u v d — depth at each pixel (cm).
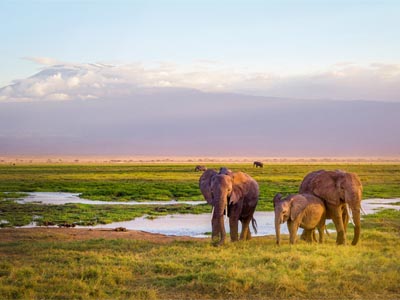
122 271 1319
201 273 1263
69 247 1734
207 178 1969
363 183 6512
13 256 1573
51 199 4469
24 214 3078
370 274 1245
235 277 1209
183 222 2800
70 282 1209
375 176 8406
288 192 4666
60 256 1532
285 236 2056
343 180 1755
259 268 1313
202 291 1159
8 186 6069
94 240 1894
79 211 3256
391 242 1800
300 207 1725
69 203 3797
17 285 1194
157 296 1131
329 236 1953
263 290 1154
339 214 1780
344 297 1108
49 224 2686
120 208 3472
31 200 4338
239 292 1140
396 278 1219
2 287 1145
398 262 1405
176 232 2406
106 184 6334
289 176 8162
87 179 7731
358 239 1753
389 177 8081
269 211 3306
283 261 1382
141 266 1392
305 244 1692
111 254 1582
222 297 1120
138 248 1719
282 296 1116
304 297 1111
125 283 1235
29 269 1327
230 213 1830
